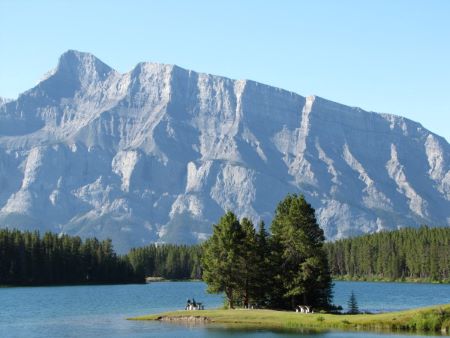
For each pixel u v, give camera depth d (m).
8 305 192.50
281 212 145.50
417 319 109.12
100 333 118.31
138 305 192.75
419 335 101.75
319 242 140.38
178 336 109.56
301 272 136.75
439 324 107.81
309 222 139.88
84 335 116.69
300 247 137.50
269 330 113.38
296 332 109.81
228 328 117.56
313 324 116.31
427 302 199.50
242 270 140.62
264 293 141.62
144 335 112.25
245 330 114.31
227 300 148.88
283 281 139.00
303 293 138.12
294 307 139.50
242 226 143.12
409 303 195.38
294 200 140.00
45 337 115.25
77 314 161.00
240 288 141.38
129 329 121.88
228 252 139.88
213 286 141.38
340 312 141.88
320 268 137.38
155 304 196.62
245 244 140.88
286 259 139.38
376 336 101.75
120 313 164.25
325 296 142.25
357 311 146.88
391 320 111.19
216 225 143.50
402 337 99.94
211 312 133.62
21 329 127.94
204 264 143.75
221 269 140.25
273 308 142.75
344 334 105.25
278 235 142.38
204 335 109.88
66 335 117.50
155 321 134.88
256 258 140.62
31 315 159.38
